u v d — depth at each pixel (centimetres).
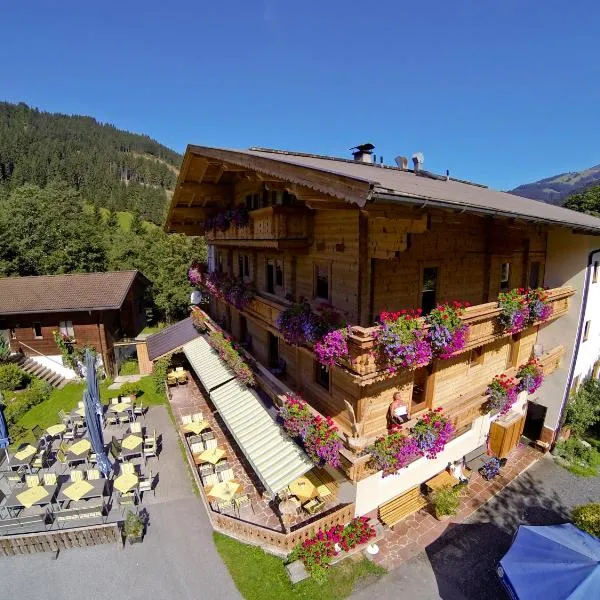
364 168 1378
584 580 916
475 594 1138
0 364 2586
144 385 2620
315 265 1262
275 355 1673
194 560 1259
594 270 1802
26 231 4266
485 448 1664
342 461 1124
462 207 816
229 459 1773
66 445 1889
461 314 1086
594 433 2005
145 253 4656
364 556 1255
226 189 1777
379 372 961
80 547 1326
